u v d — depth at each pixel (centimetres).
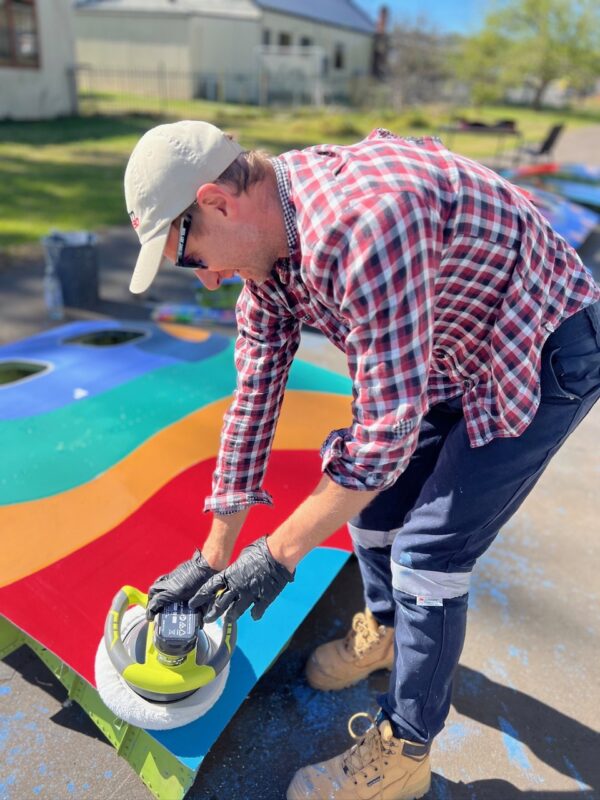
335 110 2167
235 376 286
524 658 204
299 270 119
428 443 153
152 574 184
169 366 290
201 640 156
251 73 2375
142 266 115
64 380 271
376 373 109
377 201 105
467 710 186
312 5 2780
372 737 152
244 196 113
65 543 188
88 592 175
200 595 132
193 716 150
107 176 912
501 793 165
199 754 146
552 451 133
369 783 151
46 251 438
